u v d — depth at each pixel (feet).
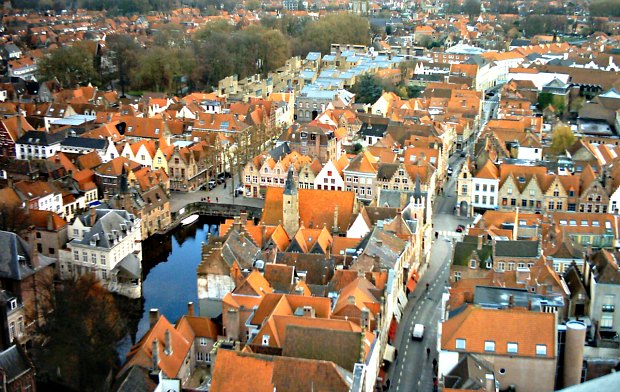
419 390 502.79
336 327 456.04
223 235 635.25
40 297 601.21
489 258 625.82
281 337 456.04
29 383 464.24
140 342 490.08
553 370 450.30
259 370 407.03
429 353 553.23
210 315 595.47
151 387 442.09
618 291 509.35
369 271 569.23
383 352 533.96
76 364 525.75
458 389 405.18
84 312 563.48
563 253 622.54
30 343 586.45
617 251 581.12
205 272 586.86
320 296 549.95
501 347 454.40
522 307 490.90
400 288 629.51
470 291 531.09
